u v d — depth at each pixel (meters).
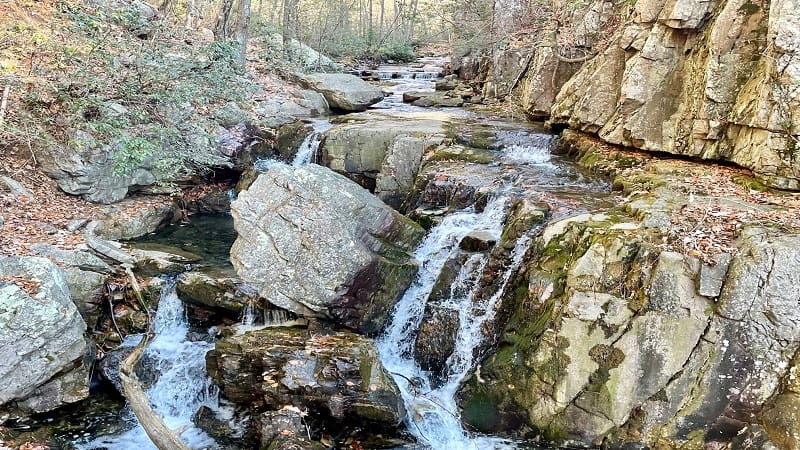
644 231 6.50
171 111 11.30
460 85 19.61
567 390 6.07
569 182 9.64
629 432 5.86
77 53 10.51
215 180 13.57
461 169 10.42
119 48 11.09
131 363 6.82
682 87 9.42
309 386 6.27
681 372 5.80
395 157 11.74
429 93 18.56
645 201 7.45
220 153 12.98
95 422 6.66
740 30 8.43
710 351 5.74
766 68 7.82
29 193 10.15
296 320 7.58
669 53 9.59
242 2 16.86
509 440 6.29
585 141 11.21
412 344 7.74
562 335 6.16
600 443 5.95
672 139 9.38
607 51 11.02
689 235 6.28
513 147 11.88
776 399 5.42
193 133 11.68
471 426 6.51
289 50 20.84
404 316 7.94
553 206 8.07
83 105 9.94
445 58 30.30
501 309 7.21
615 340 6.02
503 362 6.56
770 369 5.50
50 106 10.41
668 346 5.86
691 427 5.70
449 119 14.64
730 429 5.58
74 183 10.70
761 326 5.58
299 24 26.23
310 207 7.43
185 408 7.09
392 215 8.23
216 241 11.09
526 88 14.91
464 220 8.92
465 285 7.71
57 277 7.00
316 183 7.61
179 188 11.99
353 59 28.00
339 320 7.39
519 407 6.32
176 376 7.29
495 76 17.53
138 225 11.03
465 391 6.75
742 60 8.41
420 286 8.12
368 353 6.67
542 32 15.70
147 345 7.82
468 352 7.23
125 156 9.68
